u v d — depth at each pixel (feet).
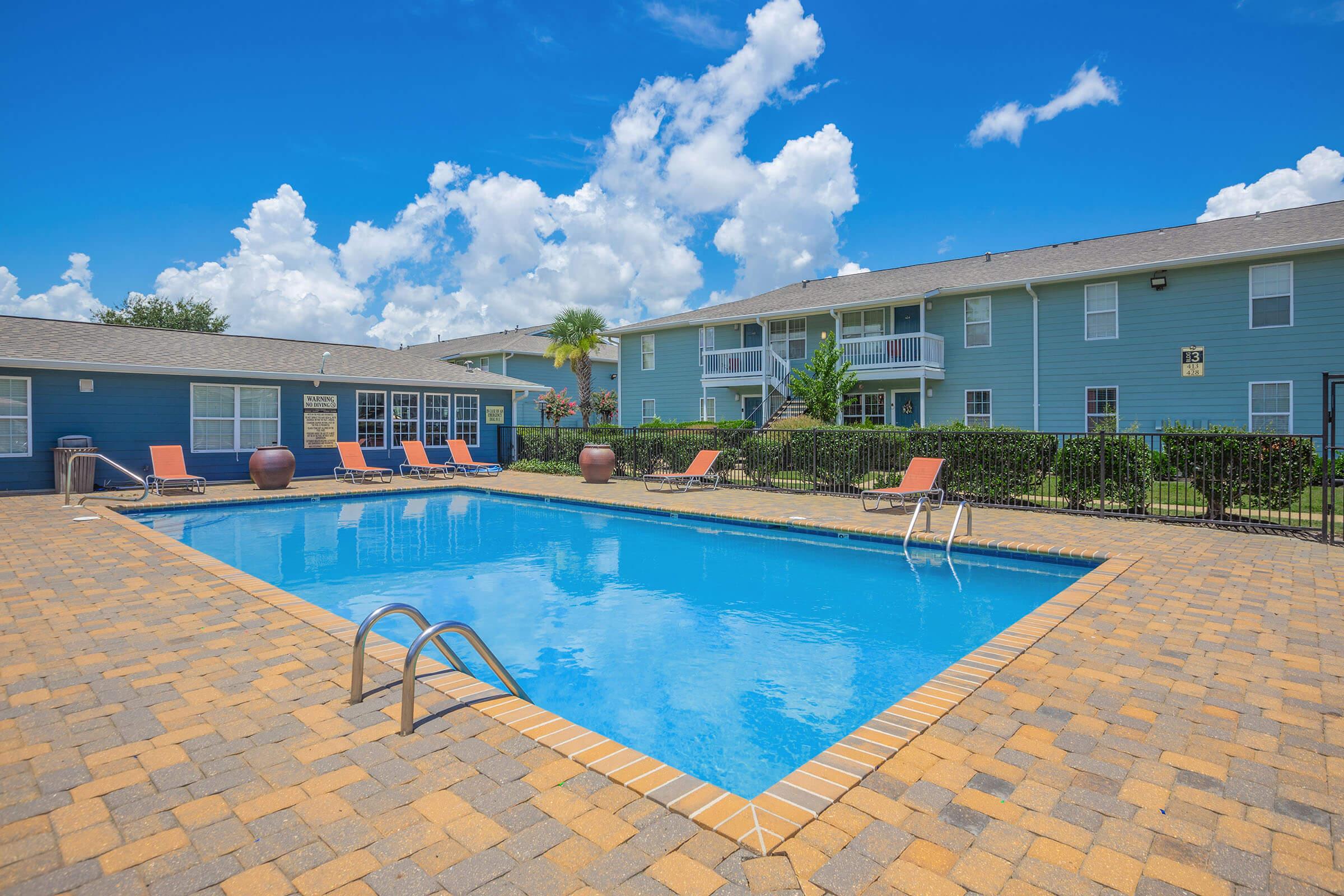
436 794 8.20
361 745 9.54
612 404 93.86
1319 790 8.21
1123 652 13.42
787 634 18.37
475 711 10.71
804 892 6.30
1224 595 18.01
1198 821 7.54
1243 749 9.31
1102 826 7.43
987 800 8.00
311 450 57.77
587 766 8.88
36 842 7.16
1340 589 18.66
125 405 47.91
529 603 21.62
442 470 66.59
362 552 29.91
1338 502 38.01
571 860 6.82
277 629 15.20
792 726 12.75
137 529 29.66
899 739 9.51
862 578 24.49
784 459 47.26
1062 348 57.57
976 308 62.59
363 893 6.31
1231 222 58.59
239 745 9.53
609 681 15.05
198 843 7.16
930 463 34.81
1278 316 48.11
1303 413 47.26
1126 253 57.31
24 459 44.01
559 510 42.63
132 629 15.20
